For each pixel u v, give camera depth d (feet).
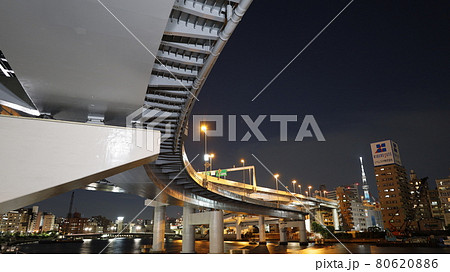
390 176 362.33
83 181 45.37
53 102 58.75
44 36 38.19
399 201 350.02
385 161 368.89
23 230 614.75
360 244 235.40
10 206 42.68
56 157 42.60
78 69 46.57
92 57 43.37
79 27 36.81
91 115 66.33
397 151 378.32
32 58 43.14
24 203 43.55
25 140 41.68
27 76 48.24
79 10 34.01
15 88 67.62
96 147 44.96
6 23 35.50
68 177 42.63
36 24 35.88
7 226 561.43
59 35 38.14
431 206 354.13
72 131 44.19
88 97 56.75
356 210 467.11
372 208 515.50
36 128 42.47
